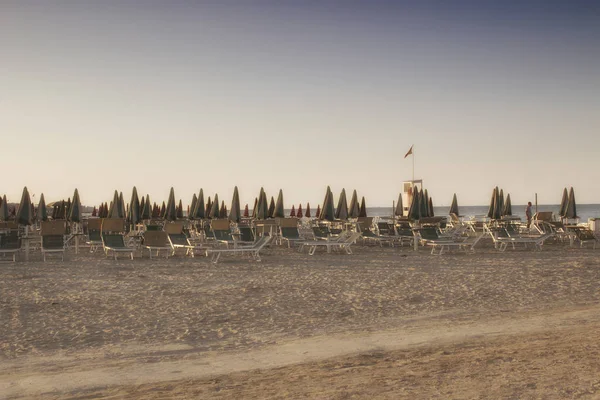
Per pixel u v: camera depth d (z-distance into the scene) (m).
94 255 16.34
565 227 21.36
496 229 18.95
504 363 5.36
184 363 5.81
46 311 8.22
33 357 6.05
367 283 10.80
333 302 9.03
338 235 18.81
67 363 5.83
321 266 13.52
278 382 5.02
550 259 14.92
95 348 6.42
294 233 18.88
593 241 19.66
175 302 8.95
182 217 28.27
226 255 16.33
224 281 11.04
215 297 9.38
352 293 9.77
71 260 14.93
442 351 6.08
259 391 4.74
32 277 11.47
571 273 11.98
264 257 15.75
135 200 21.48
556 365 5.20
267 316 8.05
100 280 11.09
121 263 14.18
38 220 22.27
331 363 5.69
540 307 8.65
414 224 20.92
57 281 10.91
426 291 9.96
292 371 5.41
